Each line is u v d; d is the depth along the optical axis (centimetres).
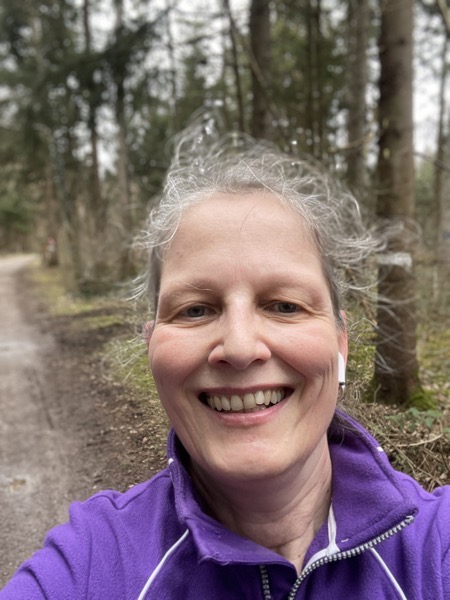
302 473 33
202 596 32
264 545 34
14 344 195
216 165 45
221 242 32
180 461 36
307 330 31
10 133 492
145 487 39
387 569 32
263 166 41
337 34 291
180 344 31
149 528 35
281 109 251
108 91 258
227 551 31
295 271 32
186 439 32
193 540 32
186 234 33
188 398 32
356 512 34
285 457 31
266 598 32
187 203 34
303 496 34
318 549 33
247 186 35
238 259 31
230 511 35
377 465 35
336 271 38
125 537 34
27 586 32
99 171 437
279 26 304
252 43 230
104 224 359
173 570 32
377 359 80
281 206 34
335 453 38
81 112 309
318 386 32
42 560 33
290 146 163
